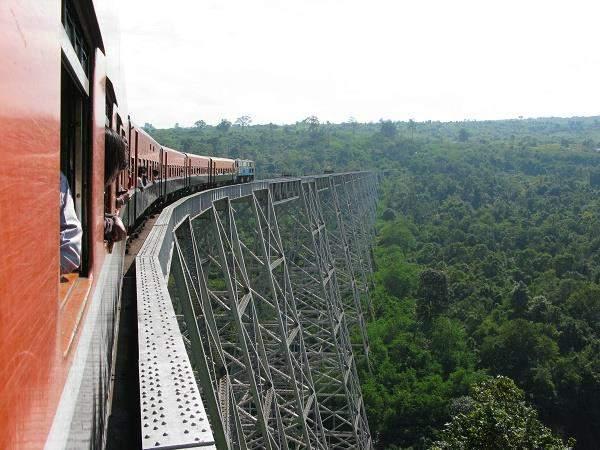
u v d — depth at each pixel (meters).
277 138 140.62
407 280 52.12
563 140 146.62
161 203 22.33
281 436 17.45
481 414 13.58
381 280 53.25
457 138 174.38
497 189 95.81
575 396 36.81
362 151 130.38
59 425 2.31
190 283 13.66
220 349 13.98
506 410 13.83
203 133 146.88
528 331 39.38
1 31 1.51
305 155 123.19
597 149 131.50
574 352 39.78
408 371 38.38
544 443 13.22
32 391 1.83
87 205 3.72
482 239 67.00
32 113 1.88
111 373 5.39
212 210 16.59
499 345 39.56
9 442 1.55
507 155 122.88
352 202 56.06
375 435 34.53
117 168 5.39
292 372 19.17
